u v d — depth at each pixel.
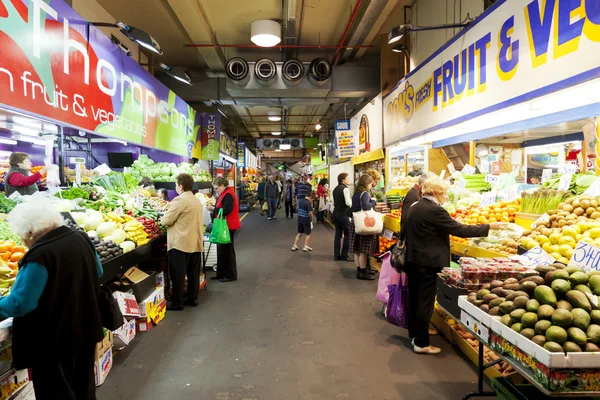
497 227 3.24
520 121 4.87
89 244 2.33
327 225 14.06
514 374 2.75
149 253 4.61
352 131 13.05
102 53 4.68
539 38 3.68
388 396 2.77
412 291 3.59
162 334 3.97
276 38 8.21
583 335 1.65
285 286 5.79
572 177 3.76
